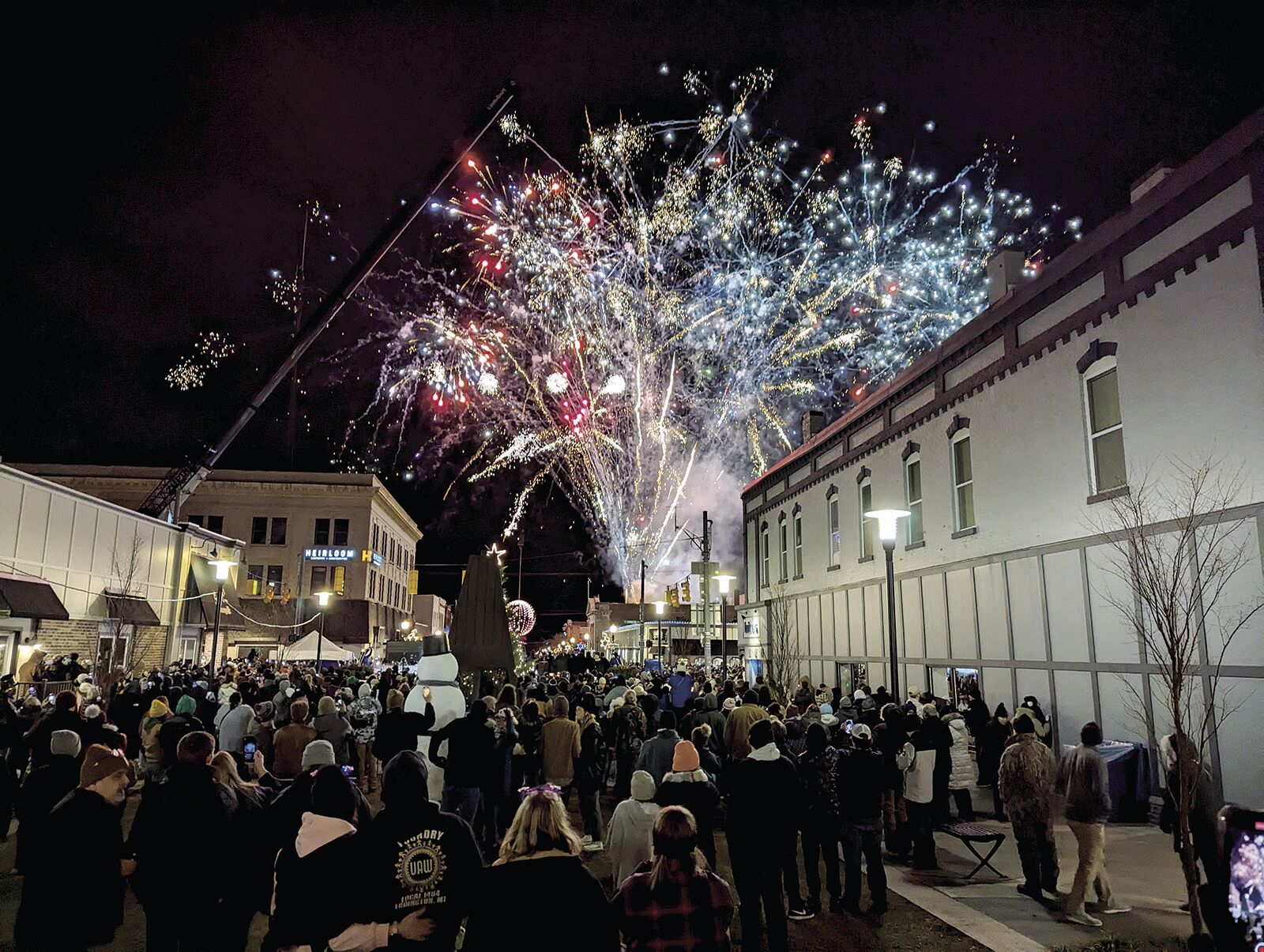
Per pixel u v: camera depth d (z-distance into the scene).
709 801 7.97
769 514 36.44
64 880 5.36
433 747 11.35
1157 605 10.14
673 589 52.06
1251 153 12.00
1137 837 12.23
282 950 4.18
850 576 27.08
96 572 32.72
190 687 20.66
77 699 11.75
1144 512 13.66
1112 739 14.35
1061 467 16.09
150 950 5.79
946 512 20.69
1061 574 15.95
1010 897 9.45
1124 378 14.41
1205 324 12.75
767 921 7.37
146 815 5.85
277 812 6.06
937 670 20.97
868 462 25.91
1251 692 11.59
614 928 4.15
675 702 25.55
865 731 9.33
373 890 4.16
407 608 88.38
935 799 12.13
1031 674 16.83
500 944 3.96
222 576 43.19
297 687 19.81
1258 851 4.14
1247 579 11.78
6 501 27.25
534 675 27.69
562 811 4.29
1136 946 7.59
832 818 9.28
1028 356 17.23
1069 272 15.92
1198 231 13.00
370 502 64.81
